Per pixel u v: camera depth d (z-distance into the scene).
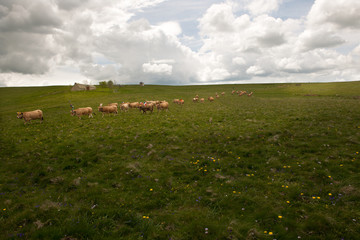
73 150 13.20
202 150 12.62
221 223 5.82
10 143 15.45
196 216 6.20
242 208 6.48
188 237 5.27
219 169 9.71
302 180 8.08
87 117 27.77
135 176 9.47
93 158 11.62
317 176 8.24
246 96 71.50
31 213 6.30
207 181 8.66
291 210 6.16
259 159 10.52
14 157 12.50
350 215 5.63
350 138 12.16
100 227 5.65
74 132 18.38
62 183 8.92
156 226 5.73
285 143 12.52
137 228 5.68
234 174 9.18
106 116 28.02
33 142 15.53
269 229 5.49
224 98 63.78
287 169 9.16
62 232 5.23
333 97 53.16
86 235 5.23
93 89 98.12
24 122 25.70
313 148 11.27
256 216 6.06
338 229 5.17
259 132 15.48
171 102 50.03
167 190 8.04
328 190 7.09
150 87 134.50
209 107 37.81
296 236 5.13
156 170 9.97
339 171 8.42
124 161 11.28
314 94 65.00
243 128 17.45
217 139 14.68
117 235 5.37
